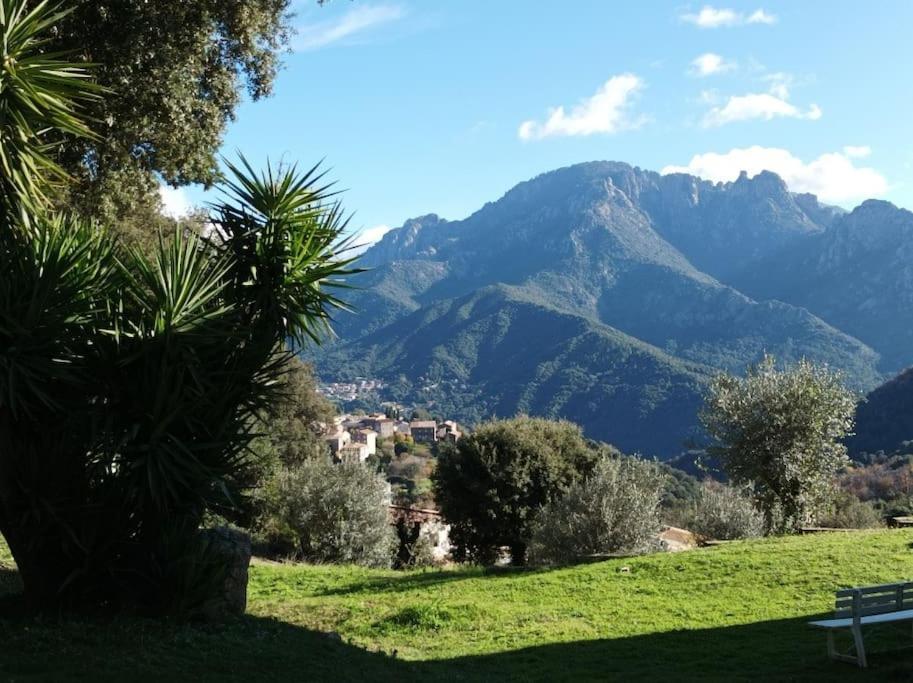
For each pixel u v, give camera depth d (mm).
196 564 10891
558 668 11219
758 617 13539
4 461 9914
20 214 10305
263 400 11617
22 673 7266
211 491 10766
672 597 15570
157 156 19516
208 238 12016
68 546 10234
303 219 12148
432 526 38781
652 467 25219
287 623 13141
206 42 17922
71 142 17250
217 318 10867
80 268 10516
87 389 10406
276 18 20391
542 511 24938
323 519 28328
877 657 10102
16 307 9625
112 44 16125
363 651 11398
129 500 10359
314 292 11992
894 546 17969
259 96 20625
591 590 16641
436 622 14477
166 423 10203
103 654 8242
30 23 9852
